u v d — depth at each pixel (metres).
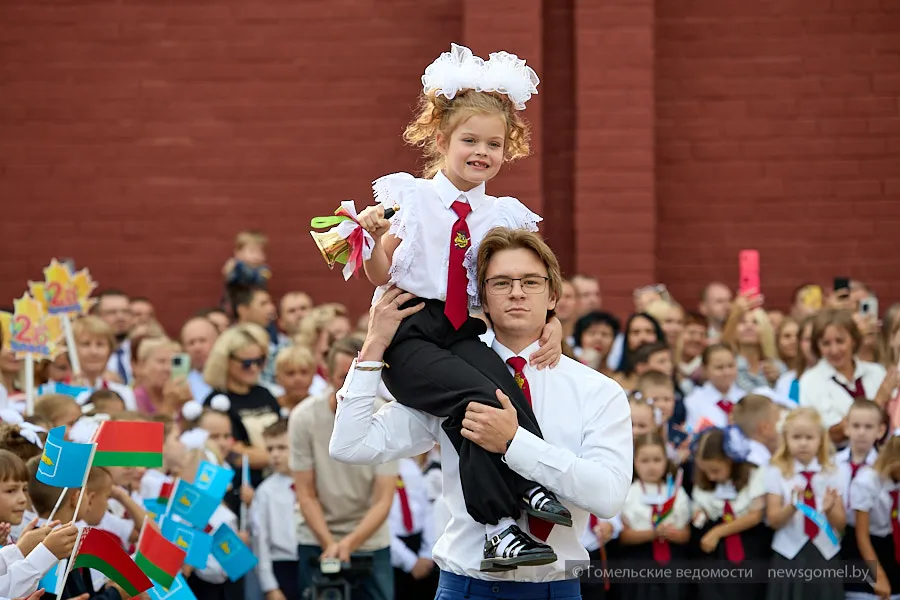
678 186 36.22
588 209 34.38
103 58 35.84
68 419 19.95
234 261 34.84
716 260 36.25
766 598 22.06
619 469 12.84
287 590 23.41
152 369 26.22
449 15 35.62
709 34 36.09
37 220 35.94
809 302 33.72
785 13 36.09
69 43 35.88
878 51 36.03
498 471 12.60
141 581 14.91
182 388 25.53
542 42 34.69
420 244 13.11
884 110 36.06
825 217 36.16
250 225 35.88
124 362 30.31
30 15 35.84
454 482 13.25
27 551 14.49
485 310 13.34
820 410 26.09
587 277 32.34
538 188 34.12
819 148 36.12
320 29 35.81
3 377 24.52
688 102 36.19
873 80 36.06
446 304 13.10
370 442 13.23
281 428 23.66
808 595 22.16
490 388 12.68
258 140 35.84
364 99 35.81
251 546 23.58
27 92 35.84
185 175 35.94
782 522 22.34
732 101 36.12
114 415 19.83
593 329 29.06
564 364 13.42
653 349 27.02
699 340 30.55
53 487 16.58
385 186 13.19
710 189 36.19
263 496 23.64
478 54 33.88
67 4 35.84
